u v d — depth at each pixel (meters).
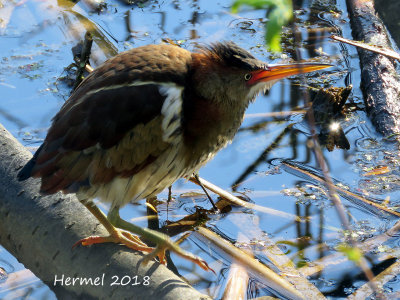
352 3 13.80
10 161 8.64
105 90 7.40
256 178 10.09
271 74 8.20
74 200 8.12
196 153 8.08
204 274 8.37
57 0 14.31
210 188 9.68
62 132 7.39
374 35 12.83
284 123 11.25
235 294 7.88
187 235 9.06
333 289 8.09
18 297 7.89
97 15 14.02
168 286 6.94
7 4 14.12
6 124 11.12
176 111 7.56
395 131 10.89
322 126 11.13
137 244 7.58
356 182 9.90
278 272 8.32
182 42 13.12
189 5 14.41
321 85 12.12
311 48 13.12
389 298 7.84
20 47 13.06
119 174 7.61
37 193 8.20
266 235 8.99
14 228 8.16
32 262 8.07
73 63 12.54
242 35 13.42
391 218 9.17
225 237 9.06
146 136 7.52
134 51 7.80
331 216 9.25
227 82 7.95
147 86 7.45
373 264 8.41
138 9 14.26
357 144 10.78
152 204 9.63
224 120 8.14
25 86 11.99
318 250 8.68
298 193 9.70
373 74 11.92
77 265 7.55
